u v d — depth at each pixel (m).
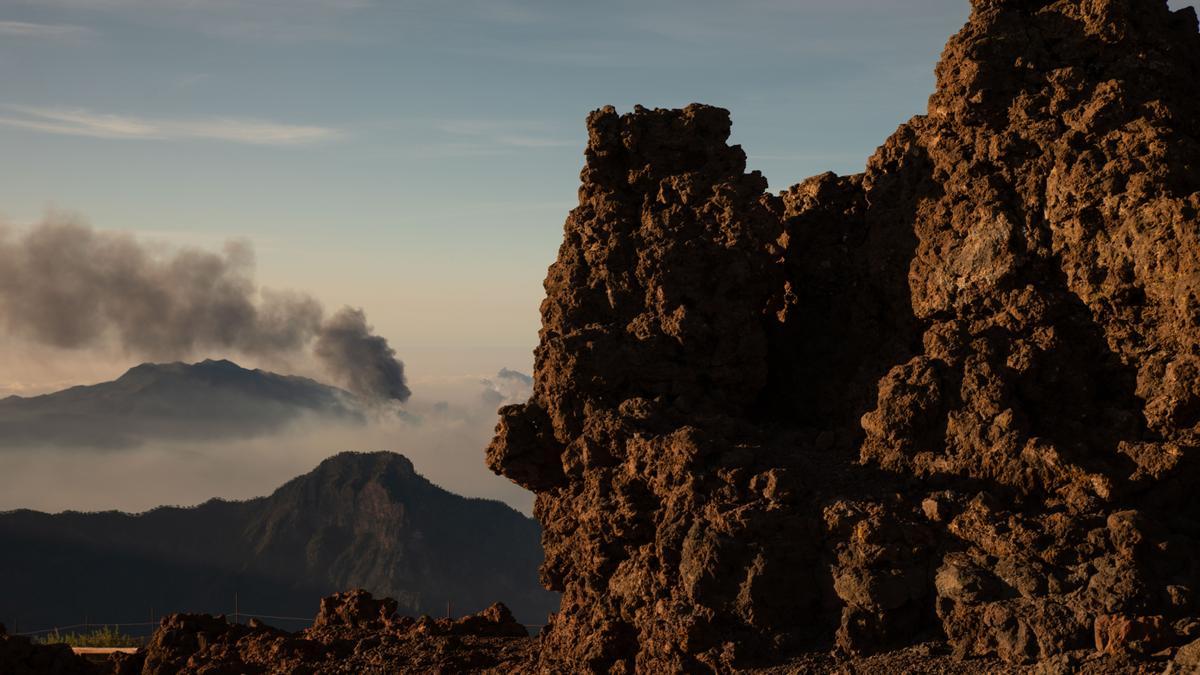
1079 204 21.02
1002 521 19.02
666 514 20.92
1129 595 17.25
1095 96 21.73
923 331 23.30
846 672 18.28
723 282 23.86
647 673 20.22
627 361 23.61
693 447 20.95
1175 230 19.80
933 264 22.80
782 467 21.16
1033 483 19.81
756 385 24.22
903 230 23.88
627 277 24.44
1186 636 16.53
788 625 19.50
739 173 25.33
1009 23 23.23
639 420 22.61
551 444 24.47
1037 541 18.58
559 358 23.72
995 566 18.56
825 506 19.92
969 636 18.11
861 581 18.89
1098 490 19.31
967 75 22.84
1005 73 22.89
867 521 19.31
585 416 23.47
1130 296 20.67
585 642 21.56
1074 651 16.91
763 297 24.84
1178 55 22.89
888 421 21.14
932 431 21.03
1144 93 22.22
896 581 18.83
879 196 24.48
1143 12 22.81
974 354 21.22
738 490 20.61
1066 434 20.77
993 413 20.59
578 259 25.09
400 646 26.89
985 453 20.27
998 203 22.11
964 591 18.23
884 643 18.86
